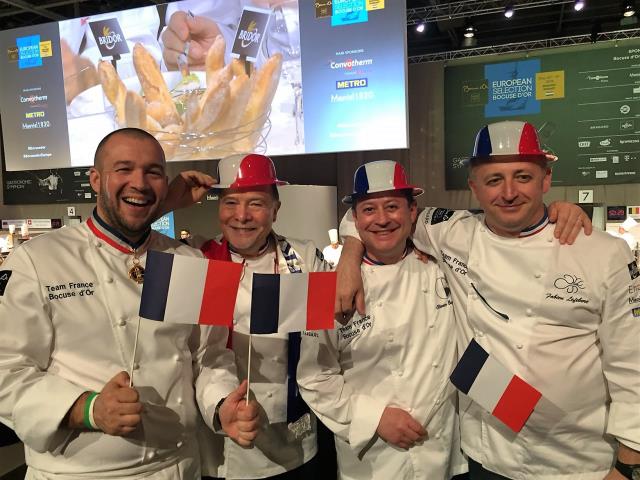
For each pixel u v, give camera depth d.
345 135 4.27
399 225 1.52
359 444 1.47
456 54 5.68
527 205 1.36
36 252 1.28
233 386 1.42
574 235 1.39
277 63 4.33
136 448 1.25
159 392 1.31
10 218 7.11
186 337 1.41
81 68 4.84
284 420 1.58
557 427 1.39
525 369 1.40
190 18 4.46
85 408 1.14
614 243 1.37
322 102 4.28
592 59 5.11
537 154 1.34
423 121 5.77
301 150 4.38
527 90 5.32
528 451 1.43
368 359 1.56
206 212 4.82
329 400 1.50
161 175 1.37
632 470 1.27
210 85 4.49
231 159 1.59
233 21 4.38
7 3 5.25
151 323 1.32
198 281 1.25
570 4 5.23
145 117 4.70
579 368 1.38
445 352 1.58
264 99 4.40
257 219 1.55
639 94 5.00
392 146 4.17
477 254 1.52
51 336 1.25
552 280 1.39
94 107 4.85
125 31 4.65
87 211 6.82
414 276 1.61
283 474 1.61
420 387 1.54
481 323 1.49
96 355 1.26
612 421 1.32
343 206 6.25
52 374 1.22
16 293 1.22
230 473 1.58
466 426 1.56
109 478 1.23
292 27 4.25
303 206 5.14
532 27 5.82
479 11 4.93
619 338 1.32
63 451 1.22
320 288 1.33
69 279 1.28
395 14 4.02
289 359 1.57
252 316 1.28
